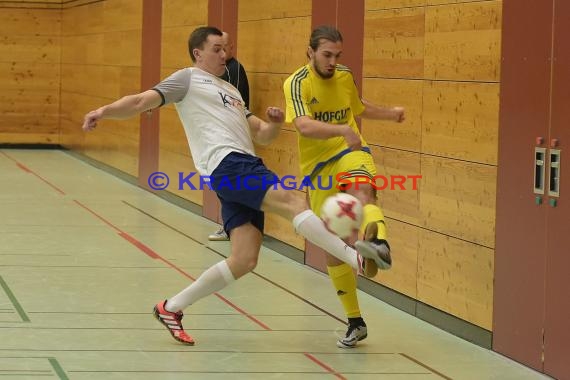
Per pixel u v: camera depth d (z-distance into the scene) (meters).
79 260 11.24
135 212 15.45
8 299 9.11
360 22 9.93
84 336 7.83
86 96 23.03
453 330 8.34
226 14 13.96
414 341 8.08
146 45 18.16
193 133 7.49
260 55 12.73
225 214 7.47
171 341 7.77
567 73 6.83
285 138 11.97
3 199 16.33
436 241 8.60
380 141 9.62
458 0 8.15
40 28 25.70
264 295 9.68
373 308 9.32
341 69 7.73
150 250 12.07
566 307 6.87
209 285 7.49
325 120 7.67
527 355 7.34
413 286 9.02
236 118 7.48
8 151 25.09
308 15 11.16
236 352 7.50
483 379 6.97
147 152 18.17
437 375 7.05
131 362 7.11
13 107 25.72
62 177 19.94
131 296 9.41
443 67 8.41
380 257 6.55
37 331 7.93
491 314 7.79
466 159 8.10
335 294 9.78
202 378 6.76
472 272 8.04
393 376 6.98
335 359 7.41
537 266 7.20
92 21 22.36
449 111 8.34
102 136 21.53
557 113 6.95
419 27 8.80
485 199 7.85
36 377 6.63
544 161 7.09
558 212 6.95
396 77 9.25
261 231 7.52
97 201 16.58
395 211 9.34
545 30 7.05
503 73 7.57
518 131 7.40
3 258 11.19
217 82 7.59
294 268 11.20
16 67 25.66
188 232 13.59
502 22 7.57
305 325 8.47
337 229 6.53
